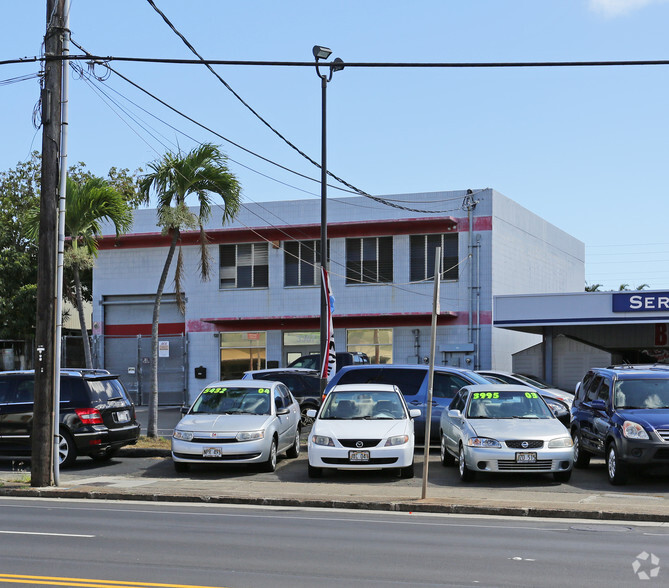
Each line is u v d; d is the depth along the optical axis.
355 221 34.38
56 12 15.48
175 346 37.03
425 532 10.76
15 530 10.71
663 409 15.44
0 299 39.09
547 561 8.81
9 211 44.03
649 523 11.79
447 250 34.00
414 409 18.44
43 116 15.55
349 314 34.56
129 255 37.72
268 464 17.12
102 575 8.00
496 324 29.55
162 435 23.39
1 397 18.30
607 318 28.27
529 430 15.34
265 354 35.91
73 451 17.61
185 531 10.69
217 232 36.12
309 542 9.89
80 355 38.34
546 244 40.88
